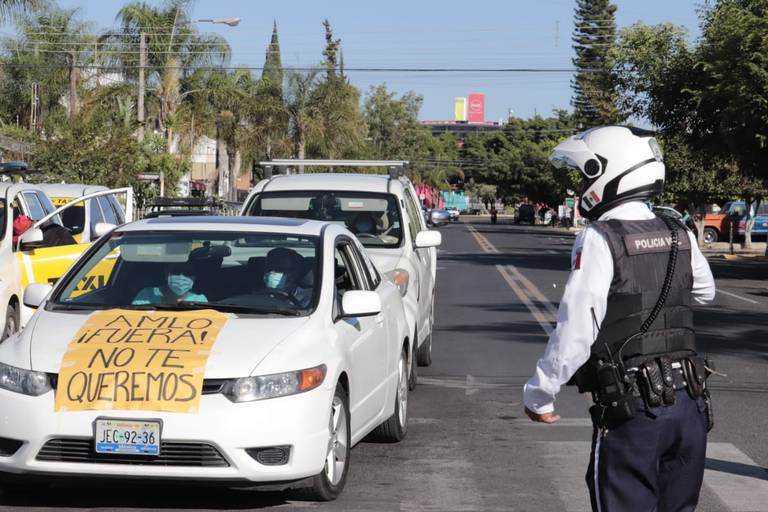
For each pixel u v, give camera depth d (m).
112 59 54.72
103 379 6.68
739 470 8.30
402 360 9.38
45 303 7.69
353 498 7.41
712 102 34.53
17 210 13.16
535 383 4.50
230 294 7.65
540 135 152.62
